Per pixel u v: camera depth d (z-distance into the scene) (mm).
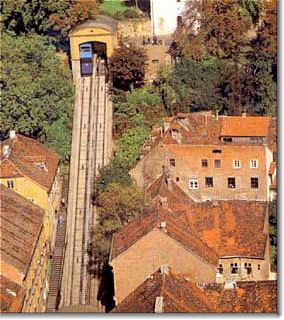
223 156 166000
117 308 118188
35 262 143500
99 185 168375
